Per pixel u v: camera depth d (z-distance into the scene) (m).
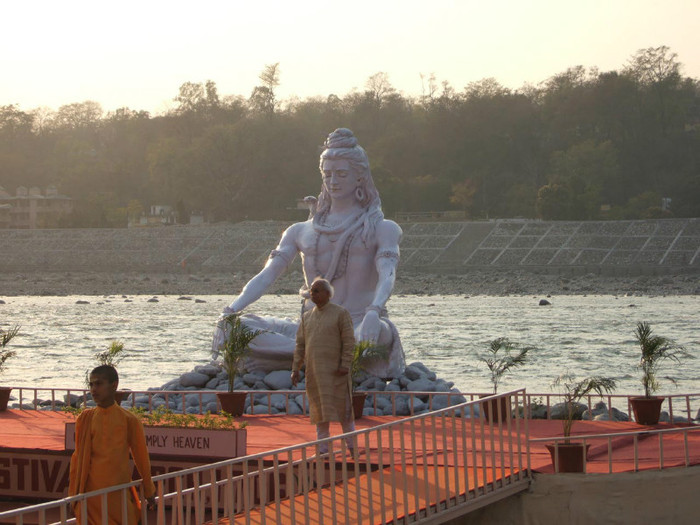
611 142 175.38
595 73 189.25
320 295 12.94
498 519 12.48
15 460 13.79
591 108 178.62
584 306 81.88
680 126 182.25
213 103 198.75
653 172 174.25
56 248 150.75
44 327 64.69
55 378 37.41
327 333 12.90
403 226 143.00
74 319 72.31
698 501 12.41
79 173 198.38
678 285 105.88
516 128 178.75
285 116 195.75
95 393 9.77
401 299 96.75
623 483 12.28
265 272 23.05
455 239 136.50
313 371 12.92
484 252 131.62
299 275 126.56
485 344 50.47
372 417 18.00
